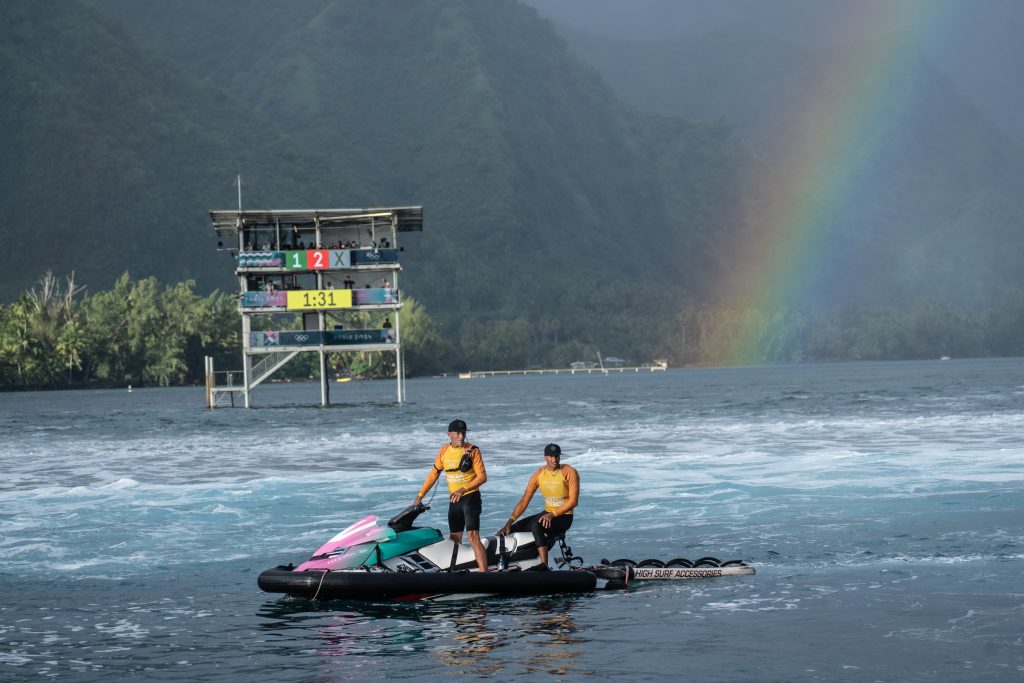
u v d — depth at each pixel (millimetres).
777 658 20031
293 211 154875
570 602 25500
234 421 126812
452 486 27062
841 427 83625
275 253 156500
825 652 20344
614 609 24609
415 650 21328
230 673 19859
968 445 63344
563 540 28094
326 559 26391
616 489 45625
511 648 21297
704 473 51312
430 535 27234
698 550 31172
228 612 24828
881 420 90938
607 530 35094
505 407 152000
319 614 24609
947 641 20938
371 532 26906
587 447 69500
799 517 37000
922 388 179500
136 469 61750
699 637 21719
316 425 112000
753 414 109438
